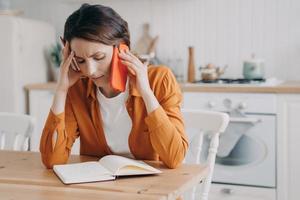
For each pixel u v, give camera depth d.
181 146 1.48
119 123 1.64
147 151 1.63
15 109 3.47
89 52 1.42
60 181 1.34
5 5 3.80
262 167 2.90
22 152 1.80
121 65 1.50
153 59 3.59
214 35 3.56
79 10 1.47
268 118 2.87
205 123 1.87
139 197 1.15
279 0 3.38
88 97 1.66
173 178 1.34
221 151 2.97
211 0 3.54
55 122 1.57
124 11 3.78
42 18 4.00
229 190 2.98
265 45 3.43
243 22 3.48
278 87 2.82
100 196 1.16
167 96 1.59
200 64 3.60
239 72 3.51
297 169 2.84
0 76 3.48
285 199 2.88
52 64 3.85
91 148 1.71
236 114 2.92
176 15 3.64
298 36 3.36
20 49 3.50
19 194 1.19
